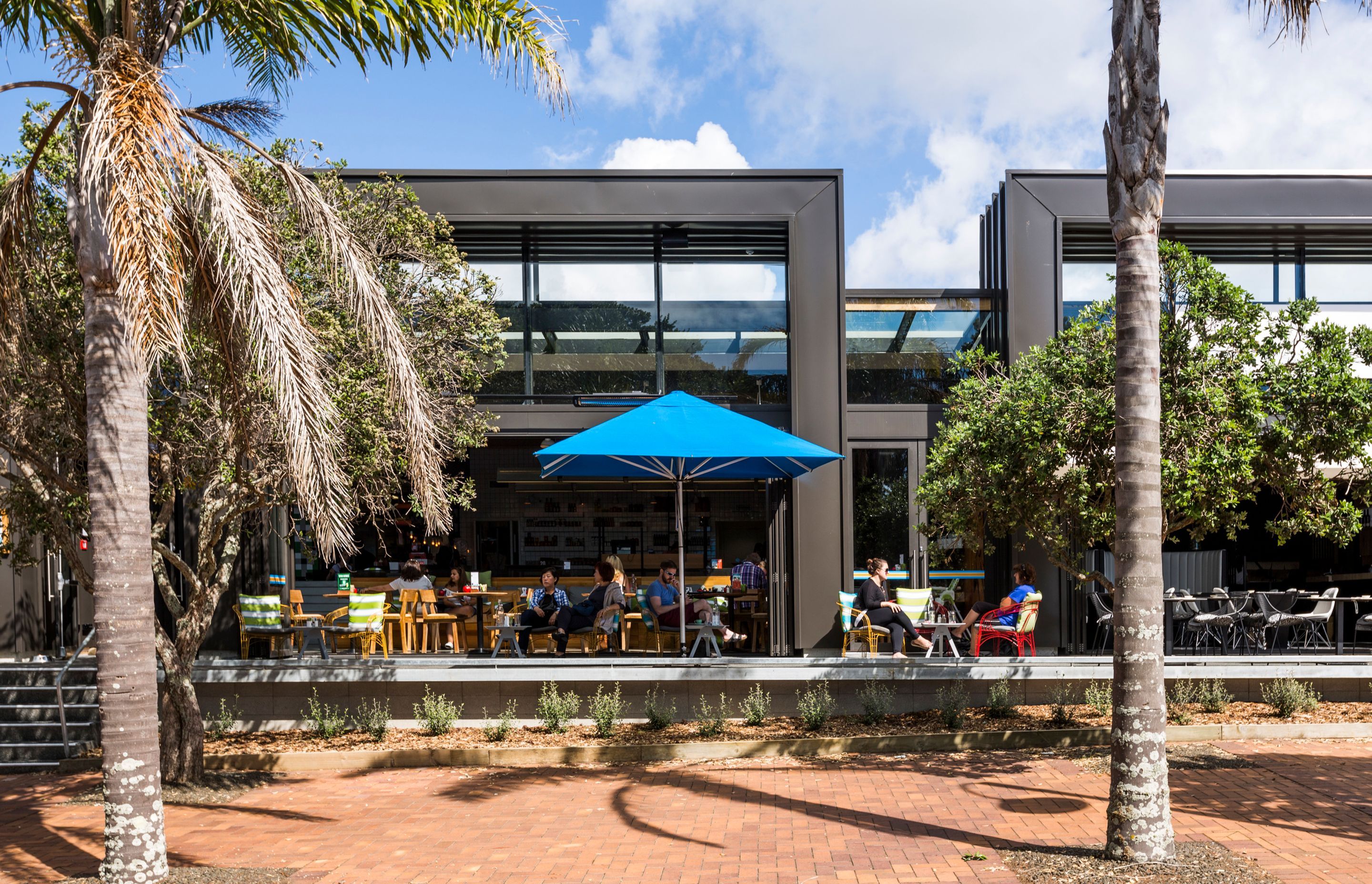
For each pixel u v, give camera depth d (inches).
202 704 454.9
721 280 566.6
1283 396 360.5
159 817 238.8
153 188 211.2
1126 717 230.8
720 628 486.3
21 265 282.4
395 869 252.2
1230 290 361.7
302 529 540.1
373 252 388.2
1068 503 376.5
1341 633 504.1
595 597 498.3
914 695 456.8
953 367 571.8
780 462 503.8
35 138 339.0
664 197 550.3
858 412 567.5
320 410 255.3
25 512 365.7
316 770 394.6
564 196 547.5
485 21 308.8
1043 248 560.7
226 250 260.4
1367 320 589.6
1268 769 332.2
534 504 760.3
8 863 269.1
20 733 436.8
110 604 233.9
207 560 372.5
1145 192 235.0
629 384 560.1
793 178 553.9
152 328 207.3
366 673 450.6
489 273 564.7
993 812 289.1
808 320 551.2
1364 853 234.4
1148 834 227.9
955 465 411.5
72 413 350.0
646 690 457.7
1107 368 372.8
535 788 349.4
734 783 343.6
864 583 515.8
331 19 307.9
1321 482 366.0
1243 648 529.3
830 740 393.7
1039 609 538.0
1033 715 439.5
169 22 270.7
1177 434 357.7
